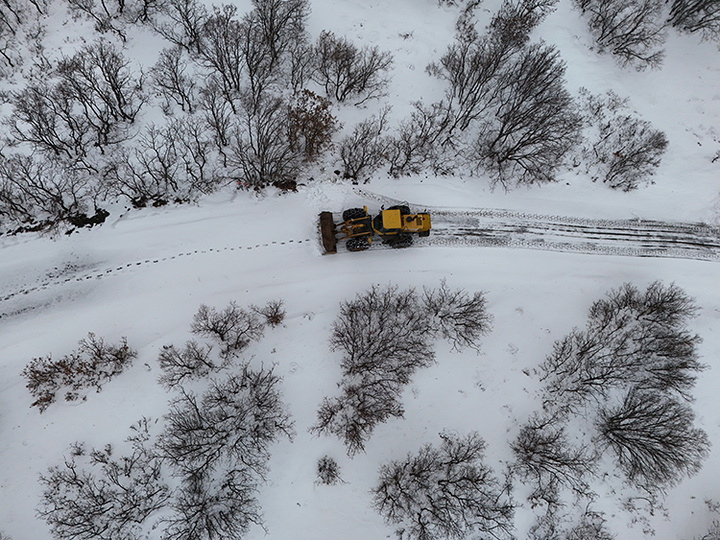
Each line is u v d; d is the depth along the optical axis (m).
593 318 34.62
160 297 33.91
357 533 29.95
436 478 30.28
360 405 31.02
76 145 34.84
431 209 36.72
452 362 33.06
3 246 33.97
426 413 32.19
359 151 35.66
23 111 32.91
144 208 35.31
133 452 30.52
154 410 31.25
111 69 34.66
